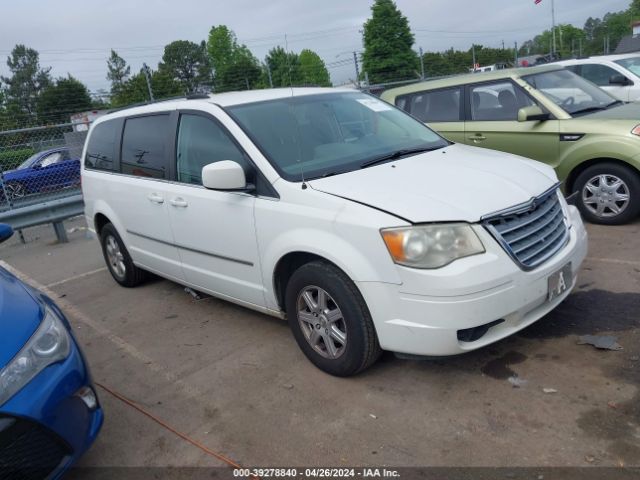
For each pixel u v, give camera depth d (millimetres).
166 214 4574
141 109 5113
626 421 2834
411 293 2996
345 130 4281
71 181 12359
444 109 7078
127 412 3557
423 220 2992
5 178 11375
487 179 3455
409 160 3881
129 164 5117
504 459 2697
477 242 3016
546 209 3449
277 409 3342
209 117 4184
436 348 3021
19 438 2463
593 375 3246
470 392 3242
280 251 3564
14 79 65000
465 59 49219
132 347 4496
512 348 3645
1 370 2502
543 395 3127
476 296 2939
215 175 3625
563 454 2678
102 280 6438
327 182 3506
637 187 5617
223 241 4062
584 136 5820
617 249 5160
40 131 12492
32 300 3041
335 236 3254
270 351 4059
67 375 2715
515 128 6348
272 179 3648
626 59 10250
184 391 3703
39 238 9695
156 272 5203
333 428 3096
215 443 3123
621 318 3852
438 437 2910
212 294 4559
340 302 3289
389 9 39031
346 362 3402
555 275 3295
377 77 40156
